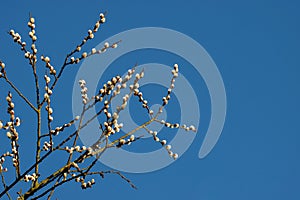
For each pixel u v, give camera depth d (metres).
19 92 7.49
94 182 7.84
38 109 7.56
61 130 7.60
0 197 6.99
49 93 7.64
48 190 7.23
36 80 7.61
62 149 7.30
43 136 7.54
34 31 7.96
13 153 7.56
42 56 7.84
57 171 7.34
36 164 7.04
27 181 7.58
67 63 7.82
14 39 7.83
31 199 7.15
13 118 7.49
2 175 7.46
